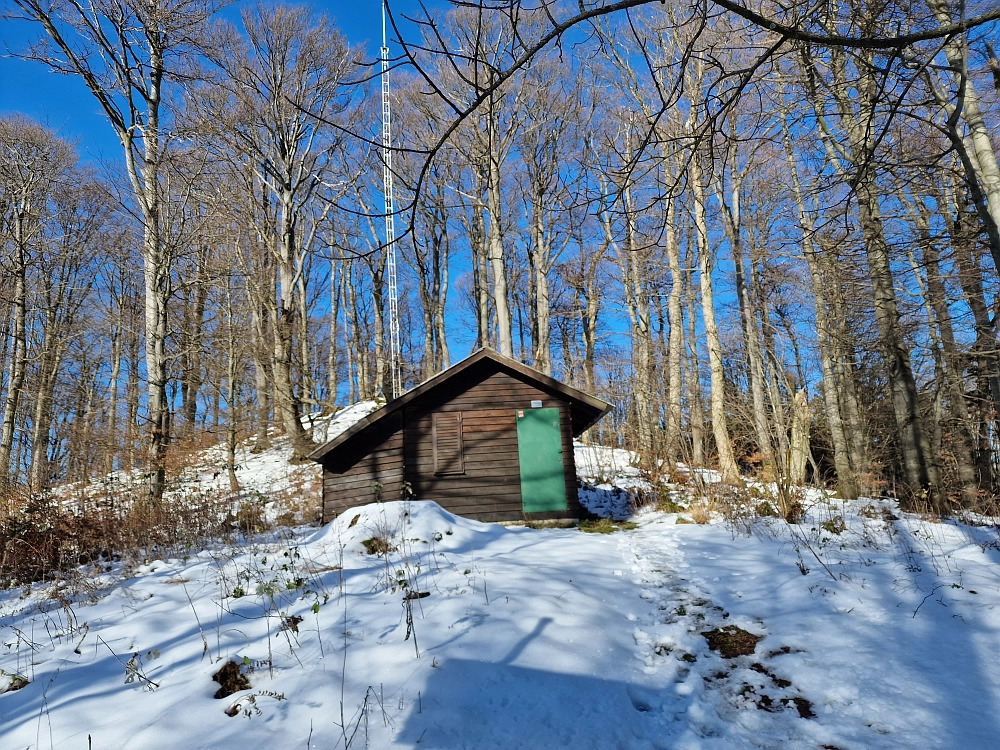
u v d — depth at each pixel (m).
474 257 32.50
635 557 8.57
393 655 5.00
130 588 7.50
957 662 4.55
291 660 5.08
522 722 4.10
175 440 16.64
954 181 11.24
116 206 17.06
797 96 6.92
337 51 22.33
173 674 4.91
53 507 10.55
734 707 4.37
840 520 9.39
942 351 13.46
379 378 28.97
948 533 8.50
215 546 10.26
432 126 23.84
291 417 20.50
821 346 15.12
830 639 5.20
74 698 4.57
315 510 14.95
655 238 5.48
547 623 5.59
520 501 13.03
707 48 3.40
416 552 8.61
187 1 14.22
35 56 12.83
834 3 5.59
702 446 19.73
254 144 21.42
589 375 26.12
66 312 26.83
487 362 13.74
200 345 17.53
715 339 17.58
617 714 4.23
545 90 23.20
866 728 3.87
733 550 8.45
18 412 21.45
